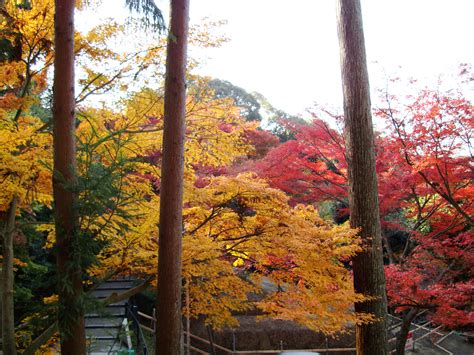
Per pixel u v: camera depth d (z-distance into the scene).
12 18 5.52
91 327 10.46
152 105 5.91
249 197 6.09
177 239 4.95
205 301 6.50
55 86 4.28
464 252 8.86
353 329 11.72
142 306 13.67
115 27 5.50
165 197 4.95
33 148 4.98
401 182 8.95
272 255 6.58
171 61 5.11
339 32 7.85
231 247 6.34
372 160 7.39
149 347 10.12
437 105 7.82
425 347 12.97
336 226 6.76
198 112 6.36
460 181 8.77
